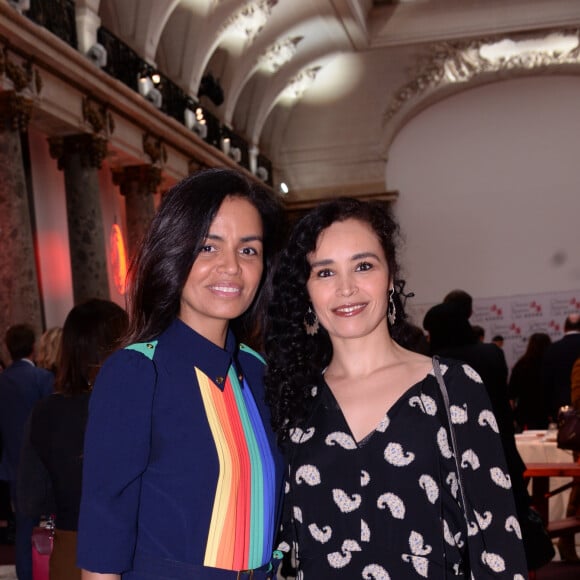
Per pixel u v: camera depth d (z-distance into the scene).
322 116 17.86
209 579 1.76
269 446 2.00
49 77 8.82
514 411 8.57
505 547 1.81
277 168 18.31
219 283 1.88
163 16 11.78
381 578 1.89
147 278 1.88
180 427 1.81
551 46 16.06
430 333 3.91
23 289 8.05
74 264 9.77
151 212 11.75
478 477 1.85
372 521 1.92
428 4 15.97
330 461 1.97
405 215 17.41
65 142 9.87
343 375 2.08
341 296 2.02
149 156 11.64
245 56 14.78
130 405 1.77
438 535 1.88
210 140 14.46
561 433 4.77
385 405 1.97
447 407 1.91
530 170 16.73
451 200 17.14
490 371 3.60
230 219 1.88
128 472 1.74
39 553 2.67
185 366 1.87
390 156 17.72
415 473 1.90
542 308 16.34
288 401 2.03
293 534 2.05
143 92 11.09
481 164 17.05
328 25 15.34
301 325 2.11
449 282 16.92
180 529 1.77
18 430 5.02
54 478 2.61
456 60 16.62
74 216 9.76
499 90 17.05
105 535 1.71
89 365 2.65
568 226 16.41
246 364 2.14
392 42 16.12
